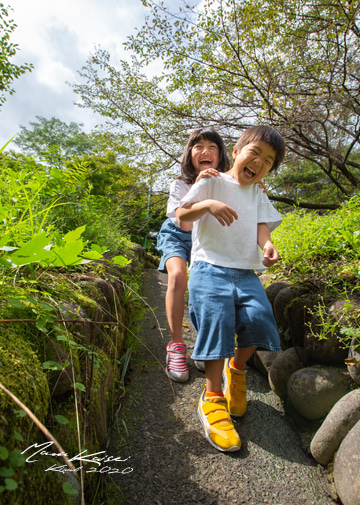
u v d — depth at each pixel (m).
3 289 0.89
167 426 1.41
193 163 2.06
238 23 4.67
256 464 1.25
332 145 5.76
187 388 1.73
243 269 1.56
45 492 0.67
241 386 1.54
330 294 1.68
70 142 21.67
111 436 1.31
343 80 4.46
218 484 1.14
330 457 1.21
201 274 1.52
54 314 1.01
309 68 4.68
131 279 2.62
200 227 1.63
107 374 1.35
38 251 0.86
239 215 1.60
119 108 5.89
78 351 1.13
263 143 1.57
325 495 1.14
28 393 0.69
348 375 1.41
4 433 0.57
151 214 6.81
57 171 2.06
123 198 6.28
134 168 6.32
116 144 6.14
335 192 7.49
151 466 1.18
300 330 1.69
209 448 1.30
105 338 1.49
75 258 0.96
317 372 1.45
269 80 4.57
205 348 1.39
